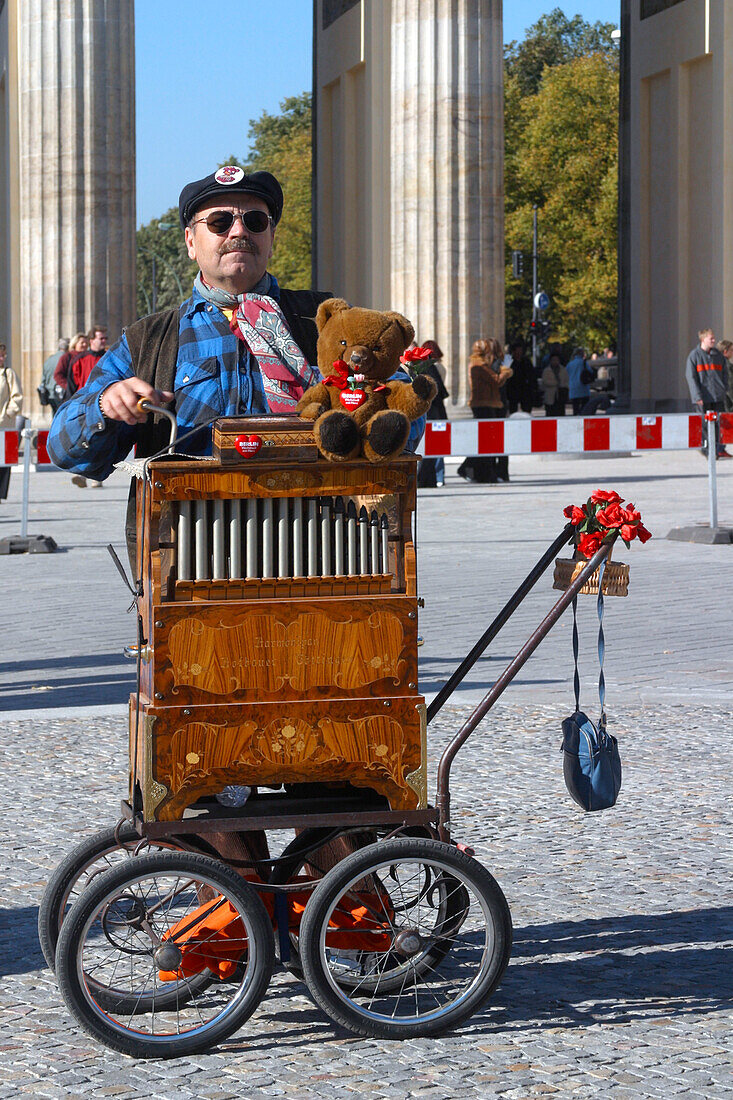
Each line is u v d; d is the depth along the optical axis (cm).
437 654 941
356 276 3089
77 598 1180
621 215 3186
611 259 6325
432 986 434
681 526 1562
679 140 2942
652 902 509
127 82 2689
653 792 643
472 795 639
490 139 2555
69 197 2650
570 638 1000
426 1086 375
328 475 385
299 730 389
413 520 393
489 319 2567
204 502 383
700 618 1068
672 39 2936
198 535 384
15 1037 409
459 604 1108
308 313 441
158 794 386
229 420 381
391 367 393
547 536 1497
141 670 410
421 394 388
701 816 607
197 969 411
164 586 384
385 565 394
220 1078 383
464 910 416
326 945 412
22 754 713
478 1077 380
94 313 2662
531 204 6538
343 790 412
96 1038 393
